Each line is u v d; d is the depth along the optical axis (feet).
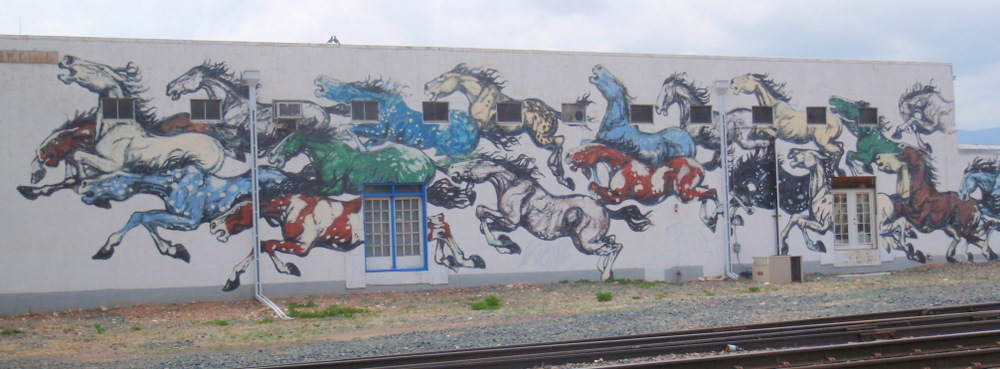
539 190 70.33
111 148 61.52
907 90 80.48
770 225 76.07
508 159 69.72
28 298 59.52
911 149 80.33
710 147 74.79
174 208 62.64
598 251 71.61
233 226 63.77
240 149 64.08
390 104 67.36
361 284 66.13
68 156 60.70
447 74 68.69
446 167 68.33
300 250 65.00
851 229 79.00
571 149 71.26
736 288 68.59
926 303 55.31
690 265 73.72
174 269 62.49
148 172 62.18
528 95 70.44
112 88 61.62
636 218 72.69
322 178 65.67
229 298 63.46
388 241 67.82
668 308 56.80
